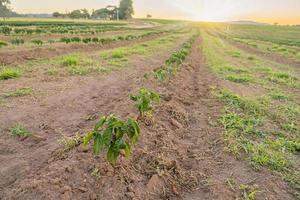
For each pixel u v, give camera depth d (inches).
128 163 177.6
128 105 283.7
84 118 263.0
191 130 260.7
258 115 309.3
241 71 606.2
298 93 434.9
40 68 474.9
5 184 158.4
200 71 588.7
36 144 207.8
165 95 334.6
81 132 228.4
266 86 469.1
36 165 178.1
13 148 200.2
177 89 383.9
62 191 143.7
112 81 420.2
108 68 510.9
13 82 375.6
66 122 251.3
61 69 473.1
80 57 608.1
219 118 291.7
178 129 254.7
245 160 206.5
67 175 156.4
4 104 285.9
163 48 971.9
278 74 565.9
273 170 194.4
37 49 651.5
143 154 192.9
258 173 189.9
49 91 344.8
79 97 328.8
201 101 354.6
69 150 189.5
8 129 228.2
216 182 176.2
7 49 662.5
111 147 142.6
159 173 174.6
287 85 486.3
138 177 170.1
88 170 164.4
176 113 283.6
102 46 892.6
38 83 378.9
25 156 189.5
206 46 1270.9
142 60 646.5
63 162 169.0
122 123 143.2
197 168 193.8
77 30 1726.1
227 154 214.1
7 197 143.5
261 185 175.9
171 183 171.0
